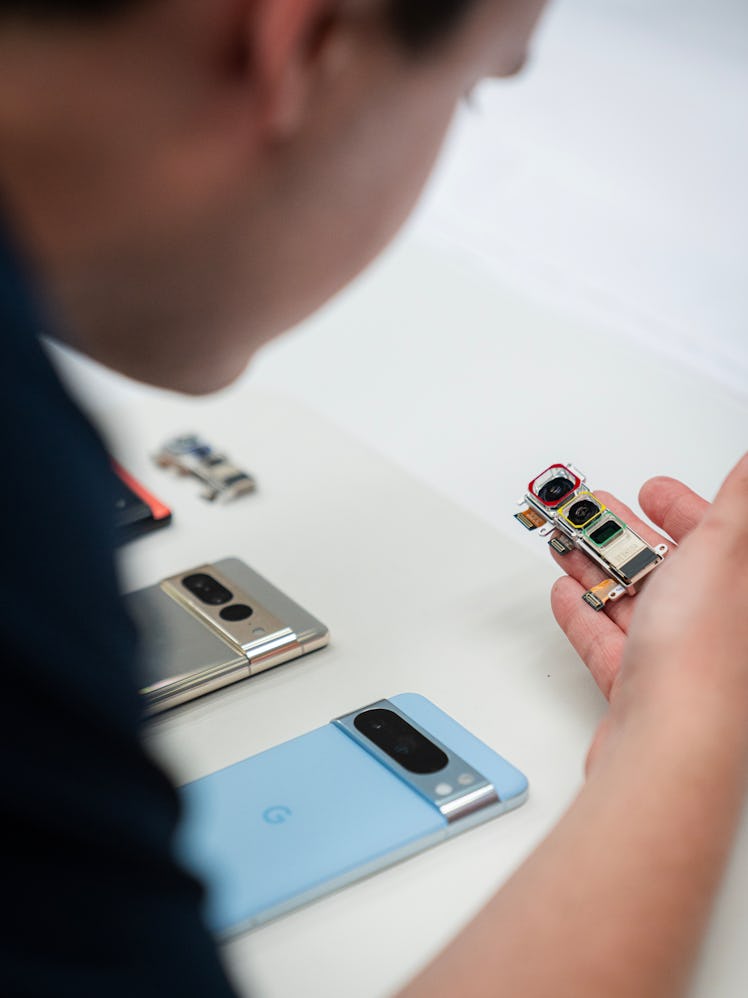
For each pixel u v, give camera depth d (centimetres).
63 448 34
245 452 106
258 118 36
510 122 190
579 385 125
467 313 141
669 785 54
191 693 77
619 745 57
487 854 66
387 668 80
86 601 35
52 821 34
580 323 138
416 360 132
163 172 37
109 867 36
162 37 34
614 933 49
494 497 108
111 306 41
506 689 78
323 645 82
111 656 36
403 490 100
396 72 37
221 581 86
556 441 116
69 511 34
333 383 129
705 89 199
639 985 48
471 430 119
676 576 64
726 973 59
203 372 47
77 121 35
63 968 35
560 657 81
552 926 50
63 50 34
